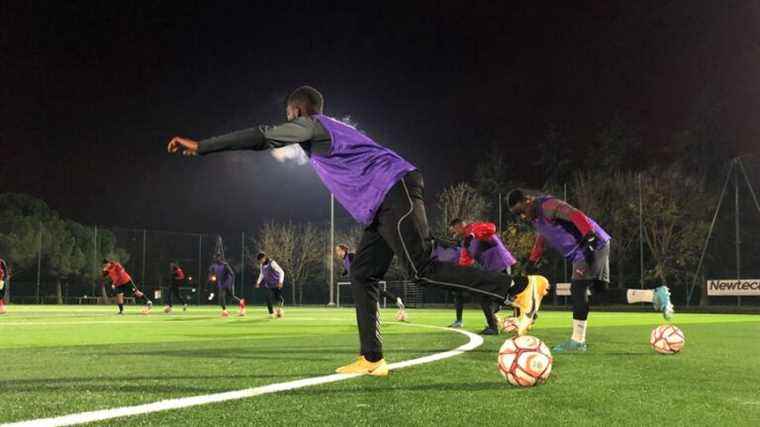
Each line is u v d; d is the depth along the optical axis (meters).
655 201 28.20
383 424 2.42
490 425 2.42
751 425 2.48
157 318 14.25
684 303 27.45
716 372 4.09
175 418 2.49
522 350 3.35
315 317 15.34
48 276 31.78
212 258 35.91
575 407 2.80
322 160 3.71
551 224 6.02
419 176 3.74
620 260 29.59
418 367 4.16
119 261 33.19
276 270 15.11
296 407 2.73
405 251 3.60
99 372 3.86
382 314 18.61
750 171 24.05
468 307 29.34
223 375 3.73
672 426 2.45
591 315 18.20
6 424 2.34
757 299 23.12
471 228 8.30
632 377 3.81
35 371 3.91
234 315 16.84
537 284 3.74
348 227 41.12
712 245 24.39
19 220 31.39
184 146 3.33
